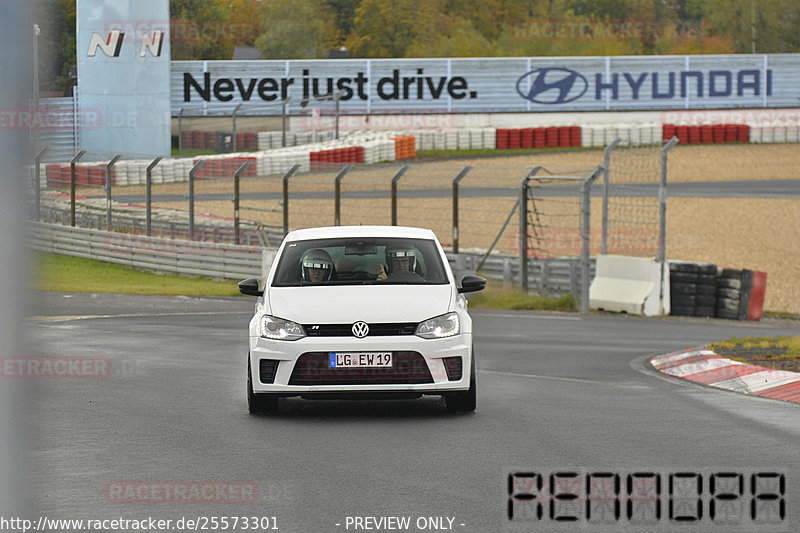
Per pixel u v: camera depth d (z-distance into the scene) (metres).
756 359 45.34
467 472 24.20
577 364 48.28
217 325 65.25
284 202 97.06
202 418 32.25
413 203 141.75
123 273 106.25
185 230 106.94
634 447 27.38
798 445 27.70
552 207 139.50
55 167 118.75
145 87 193.38
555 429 30.23
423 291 33.84
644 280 84.75
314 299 33.12
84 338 56.91
